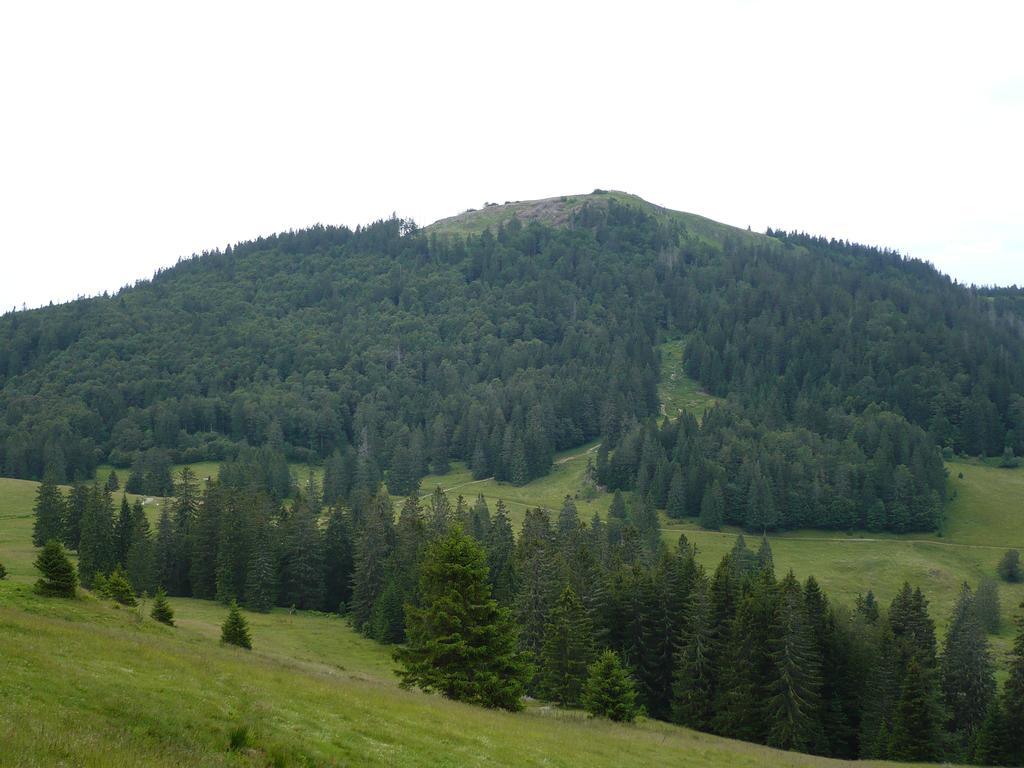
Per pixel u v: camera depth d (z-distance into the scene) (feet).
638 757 119.65
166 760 58.03
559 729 133.90
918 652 244.22
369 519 366.43
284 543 376.48
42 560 175.73
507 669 163.94
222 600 350.64
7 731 54.03
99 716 66.23
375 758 76.48
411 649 166.91
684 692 238.07
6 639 89.61
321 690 106.01
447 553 166.81
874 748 222.07
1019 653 215.92
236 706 81.66
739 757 144.56
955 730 253.85
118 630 150.41
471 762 85.66
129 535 378.94
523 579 279.69
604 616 266.16
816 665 223.51
